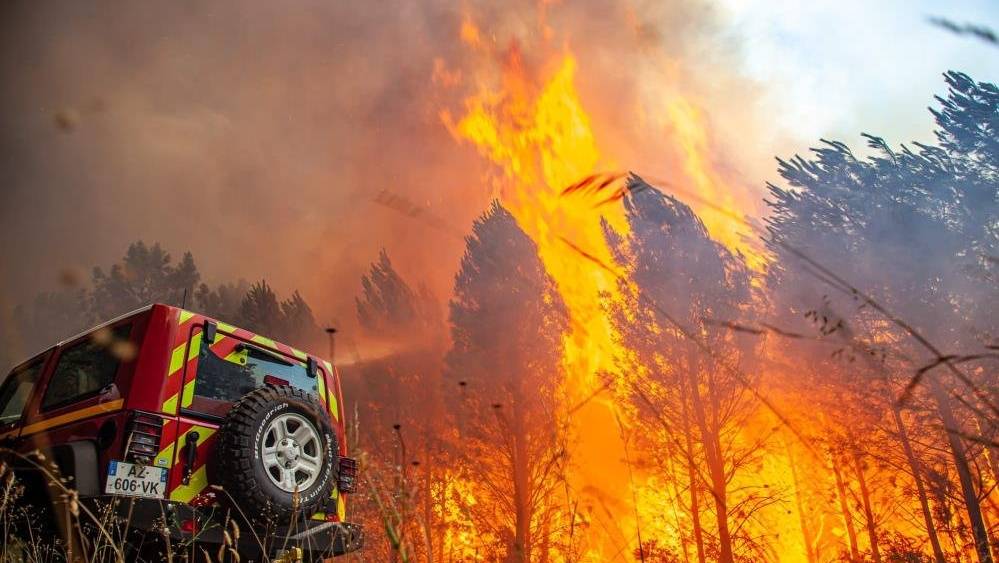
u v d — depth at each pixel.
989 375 9.60
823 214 15.76
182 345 4.96
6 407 5.75
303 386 5.74
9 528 4.22
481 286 24.34
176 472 4.57
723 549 16.70
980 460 11.00
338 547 4.69
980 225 13.96
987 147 14.81
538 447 19.36
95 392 4.81
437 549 14.44
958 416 9.32
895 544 17.89
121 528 4.14
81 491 4.21
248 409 4.73
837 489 20.16
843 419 15.63
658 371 18.33
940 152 15.51
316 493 4.85
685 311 18.58
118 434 4.50
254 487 4.57
